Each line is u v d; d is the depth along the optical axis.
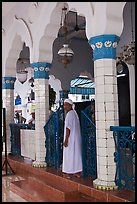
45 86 6.94
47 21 6.58
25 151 7.93
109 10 4.59
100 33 4.68
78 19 9.91
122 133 4.49
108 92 4.66
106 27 4.61
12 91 9.14
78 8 5.20
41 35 6.76
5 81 9.02
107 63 4.69
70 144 5.45
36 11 7.04
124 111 8.53
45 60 6.93
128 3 8.29
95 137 5.12
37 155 6.77
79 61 12.03
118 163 4.53
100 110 4.68
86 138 5.35
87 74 12.41
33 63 7.02
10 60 8.83
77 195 4.73
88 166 5.31
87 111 5.32
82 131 5.36
